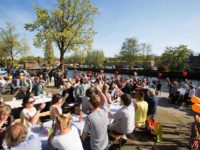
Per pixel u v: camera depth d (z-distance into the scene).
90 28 18.52
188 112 7.68
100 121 2.71
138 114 4.67
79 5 17.69
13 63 32.31
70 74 29.48
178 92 9.09
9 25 30.72
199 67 50.47
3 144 2.18
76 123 3.52
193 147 3.76
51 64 27.03
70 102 6.29
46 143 2.57
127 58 56.56
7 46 31.30
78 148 2.34
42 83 7.92
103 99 4.26
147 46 58.44
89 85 6.39
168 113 7.42
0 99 5.06
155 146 4.31
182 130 5.49
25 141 2.13
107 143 2.84
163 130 5.44
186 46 45.47
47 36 16.83
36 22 16.95
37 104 5.79
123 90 10.33
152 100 5.19
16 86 10.90
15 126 2.11
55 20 17.64
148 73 43.66
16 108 5.36
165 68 42.38
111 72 51.94
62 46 17.88
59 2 17.55
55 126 2.40
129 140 4.57
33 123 3.23
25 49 33.19
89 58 71.50
